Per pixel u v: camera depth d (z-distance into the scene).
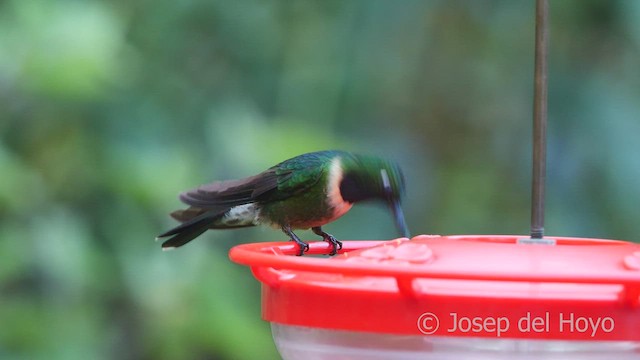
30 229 10.09
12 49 9.91
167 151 10.75
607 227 12.99
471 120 14.48
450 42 14.48
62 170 10.39
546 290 4.93
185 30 12.65
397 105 14.22
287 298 5.39
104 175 10.38
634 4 13.28
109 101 10.88
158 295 10.13
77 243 10.09
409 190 14.26
